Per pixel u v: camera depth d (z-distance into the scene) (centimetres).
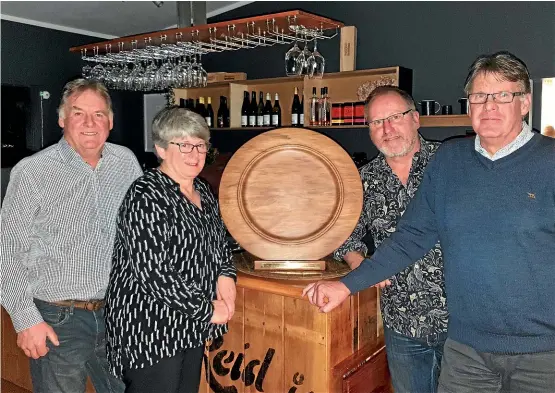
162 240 141
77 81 170
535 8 301
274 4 407
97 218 171
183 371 158
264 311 175
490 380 145
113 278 153
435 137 338
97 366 182
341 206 169
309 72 281
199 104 455
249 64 434
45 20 410
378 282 158
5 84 391
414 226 159
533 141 138
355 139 378
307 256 173
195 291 145
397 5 353
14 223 158
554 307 135
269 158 171
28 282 162
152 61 355
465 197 142
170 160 150
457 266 144
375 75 354
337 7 380
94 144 168
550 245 134
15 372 266
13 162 395
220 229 166
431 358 176
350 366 171
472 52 325
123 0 366
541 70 301
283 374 173
